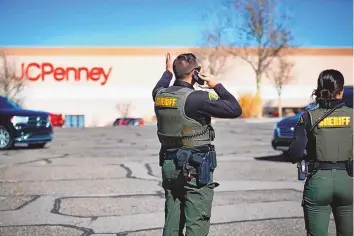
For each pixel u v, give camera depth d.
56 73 52.47
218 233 5.81
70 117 52.62
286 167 11.00
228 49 49.91
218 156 13.38
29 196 7.93
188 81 4.13
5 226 6.19
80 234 5.85
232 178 9.52
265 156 13.36
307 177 4.05
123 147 16.62
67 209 7.03
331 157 3.94
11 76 51.00
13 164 11.75
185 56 4.14
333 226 6.02
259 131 26.22
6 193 8.17
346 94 11.02
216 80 4.06
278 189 8.38
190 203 3.97
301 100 53.59
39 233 5.90
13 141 15.42
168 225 4.09
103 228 6.07
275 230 5.94
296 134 4.02
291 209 6.95
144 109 53.66
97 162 12.15
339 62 54.22
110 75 53.38
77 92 52.78
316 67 53.97
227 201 7.46
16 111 15.69
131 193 8.11
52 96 52.25
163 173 4.10
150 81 53.88
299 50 53.66
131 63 53.53
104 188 8.55
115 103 53.25
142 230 5.97
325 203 3.99
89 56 52.97
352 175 3.96
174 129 3.99
